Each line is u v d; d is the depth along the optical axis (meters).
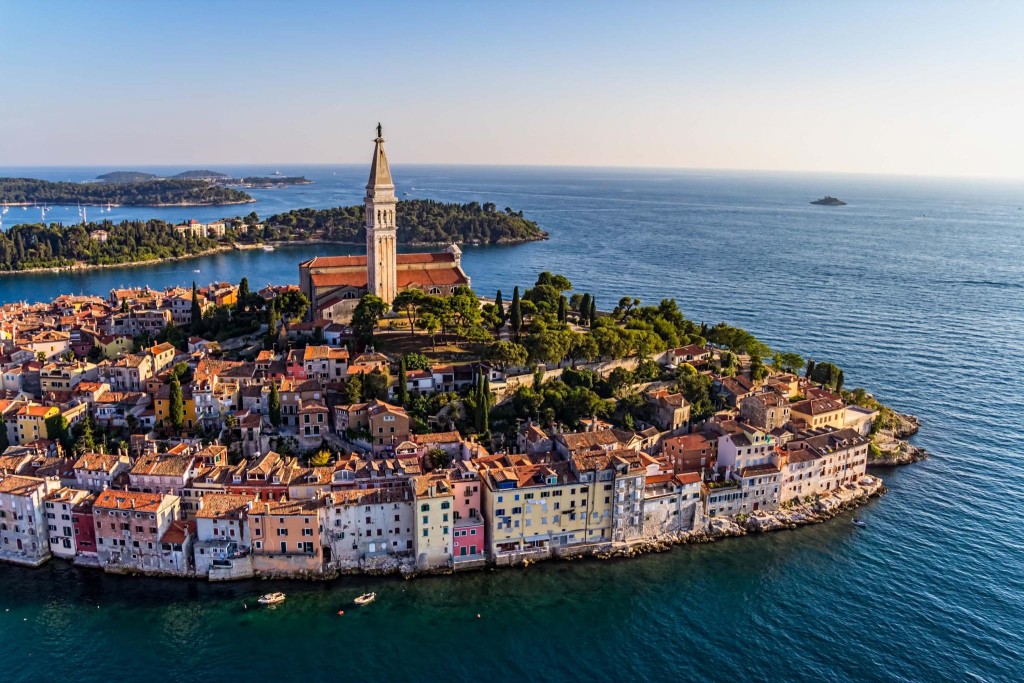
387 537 168.88
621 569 171.50
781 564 174.00
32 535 166.75
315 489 171.62
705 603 160.12
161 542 163.25
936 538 184.62
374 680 137.50
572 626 152.62
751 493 190.50
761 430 195.50
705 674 140.75
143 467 175.50
